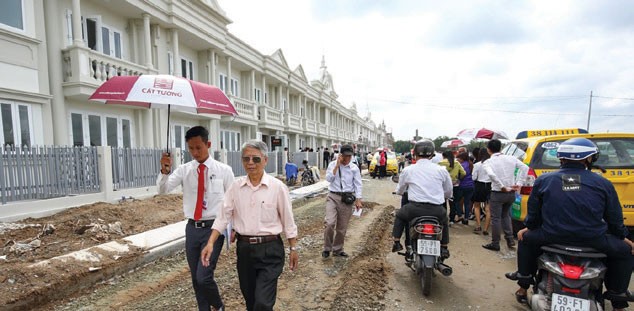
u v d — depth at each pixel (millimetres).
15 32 8219
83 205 7957
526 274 3520
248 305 2957
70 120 9898
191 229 3295
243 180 2891
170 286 4480
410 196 4453
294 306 3730
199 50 16703
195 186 3316
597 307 2838
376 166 21578
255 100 22266
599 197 2900
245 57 19828
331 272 4773
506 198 5676
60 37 9555
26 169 7027
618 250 2920
